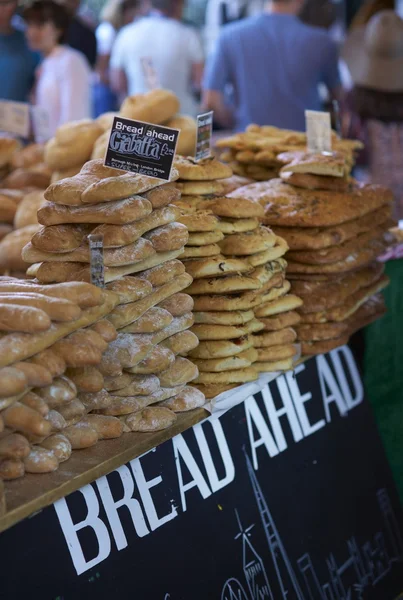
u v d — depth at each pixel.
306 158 2.73
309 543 2.51
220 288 2.21
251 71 4.49
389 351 3.10
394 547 2.86
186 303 2.09
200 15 7.68
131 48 5.36
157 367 2.00
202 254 2.22
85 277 1.91
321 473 2.63
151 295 2.01
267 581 2.31
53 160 2.83
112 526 1.92
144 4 6.27
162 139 2.00
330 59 4.50
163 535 2.04
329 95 4.65
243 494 2.31
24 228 2.70
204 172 2.31
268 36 4.43
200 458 2.20
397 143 4.41
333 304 2.56
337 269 2.56
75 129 2.81
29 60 4.95
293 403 2.58
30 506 1.66
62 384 1.79
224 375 2.24
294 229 2.57
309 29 4.45
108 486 1.93
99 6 8.06
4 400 1.63
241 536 2.27
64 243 1.94
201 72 5.46
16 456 1.70
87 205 1.94
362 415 2.87
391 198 2.88
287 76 4.46
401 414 3.15
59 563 1.80
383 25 4.40
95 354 1.78
